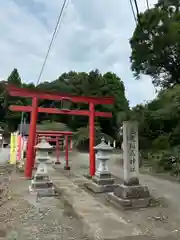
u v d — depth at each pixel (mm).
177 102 11445
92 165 11219
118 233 4312
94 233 4293
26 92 10258
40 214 5293
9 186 8281
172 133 13766
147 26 11008
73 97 11070
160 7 10125
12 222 4773
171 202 6531
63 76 48688
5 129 34906
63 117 39656
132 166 6426
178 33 10602
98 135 31062
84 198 6973
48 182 7211
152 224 4820
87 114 11523
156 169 13344
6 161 16750
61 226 4617
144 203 6062
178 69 12719
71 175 12438
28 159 10148
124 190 6113
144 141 15516
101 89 37688
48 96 10594
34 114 10328
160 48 11352
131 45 12930
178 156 12359
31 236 4109
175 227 4656
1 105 39594
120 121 14367
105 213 5508
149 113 13742
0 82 39219
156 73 13617
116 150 29969
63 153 27016
